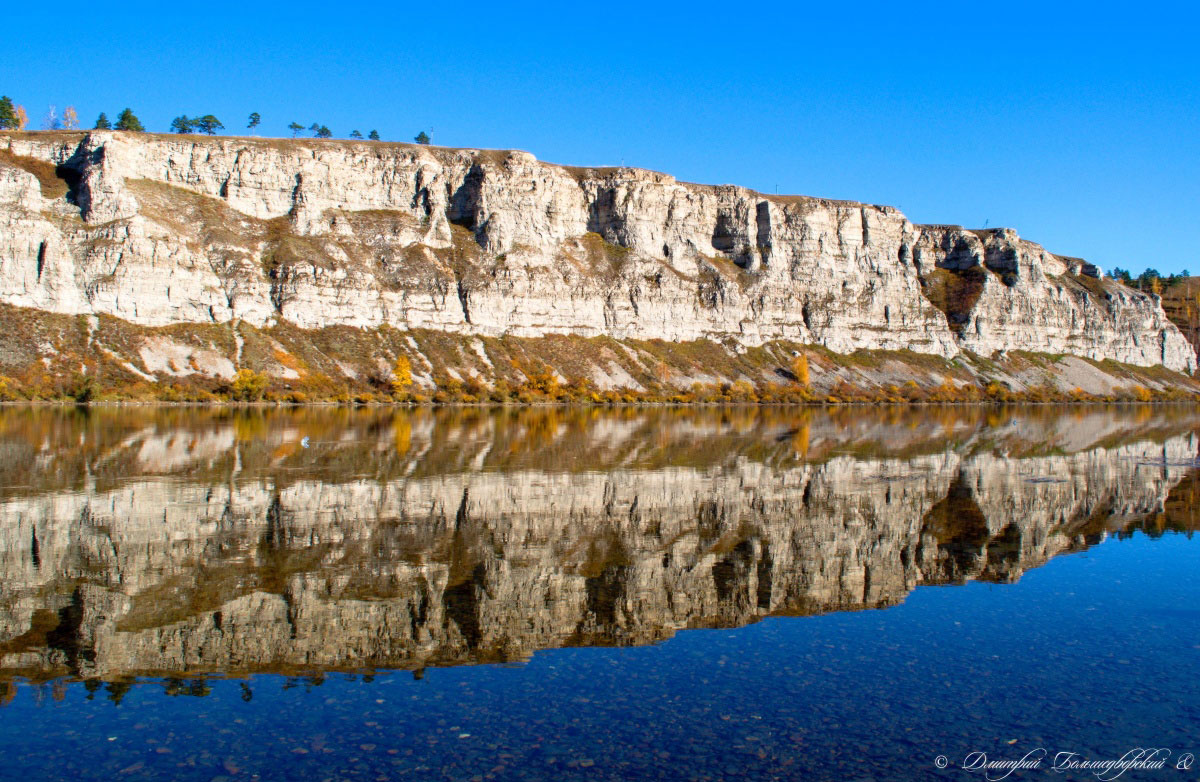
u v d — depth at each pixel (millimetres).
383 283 162500
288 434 68438
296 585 24297
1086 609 23031
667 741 14578
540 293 175375
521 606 22750
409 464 51000
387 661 18500
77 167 150625
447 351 155375
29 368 108938
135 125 185000
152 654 18750
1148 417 126938
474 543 30188
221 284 142000
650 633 20656
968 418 117250
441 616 21766
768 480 47281
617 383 163375
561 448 62531
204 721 15289
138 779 13031
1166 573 27234
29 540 29266
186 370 121125
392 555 28141
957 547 30953
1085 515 37906
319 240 164125
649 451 61719
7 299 120375
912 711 16000
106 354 118375
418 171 182625
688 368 178625
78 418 80375
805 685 17266
